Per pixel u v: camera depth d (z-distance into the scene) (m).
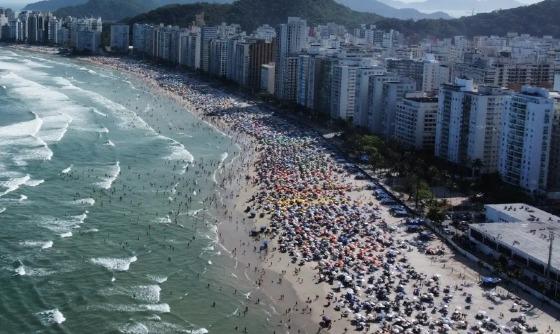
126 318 179.38
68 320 176.12
